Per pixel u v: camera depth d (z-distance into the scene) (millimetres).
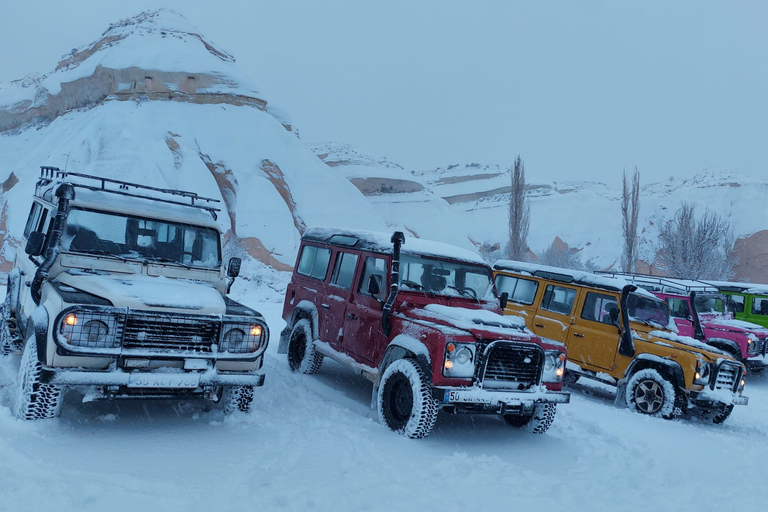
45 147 52906
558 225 88438
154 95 53000
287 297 9461
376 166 103125
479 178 155375
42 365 4797
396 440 5742
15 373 6625
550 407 6613
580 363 9586
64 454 4457
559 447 6277
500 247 89312
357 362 7199
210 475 4371
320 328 8227
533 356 6176
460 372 5793
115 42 62562
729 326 13109
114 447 4762
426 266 7266
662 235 34031
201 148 49344
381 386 6309
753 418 9266
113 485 3977
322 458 4941
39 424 4961
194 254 6434
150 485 4043
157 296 5180
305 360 8312
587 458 5918
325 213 51938
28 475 3971
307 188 53156
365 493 4172
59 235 5605
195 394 5410
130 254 6020
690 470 5816
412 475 4723
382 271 7188
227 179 48344
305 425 5879
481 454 5672
